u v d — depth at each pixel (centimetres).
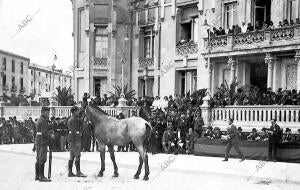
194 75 3331
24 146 2792
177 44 3438
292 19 2702
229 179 1501
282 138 2006
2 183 1348
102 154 1520
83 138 2383
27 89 7569
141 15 3769
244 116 2356
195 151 2270
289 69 2636
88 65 3812
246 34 2745
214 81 3044
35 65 8106
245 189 1288
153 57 3678
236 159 2055
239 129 2145
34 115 3703
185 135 2350
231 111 2412
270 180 1469
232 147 2117
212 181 1445
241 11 2945
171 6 3488
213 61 3034
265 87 2880
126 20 3847
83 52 3903
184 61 3334
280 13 2723
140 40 3803
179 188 1281
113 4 3803
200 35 3219
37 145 1400
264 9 2934
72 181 1404
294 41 2467
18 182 1370
